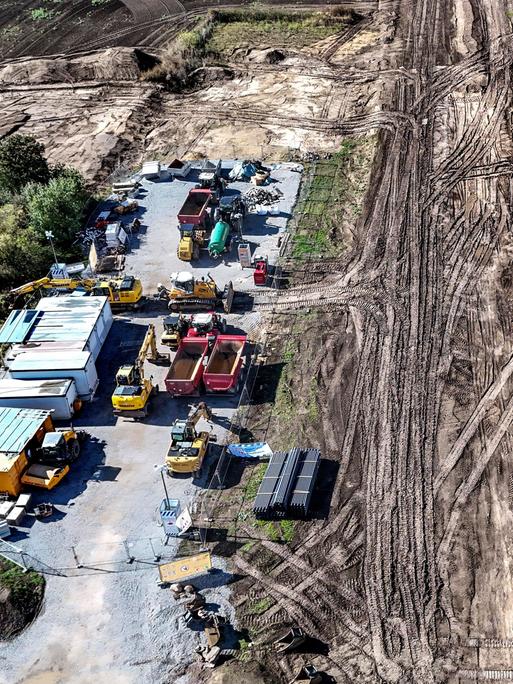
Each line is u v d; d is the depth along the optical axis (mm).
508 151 58500
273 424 38438
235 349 41656
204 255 51312
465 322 43469
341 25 83250
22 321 43500
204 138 65438
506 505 33156
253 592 30641
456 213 52594
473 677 27062
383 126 63312
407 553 31562
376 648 28312
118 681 28078
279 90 71875
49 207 52781
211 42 82500
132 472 36469
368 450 36438
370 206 54375
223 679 27422
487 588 29938
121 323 46250
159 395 40844
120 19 90688
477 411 37875
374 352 42094
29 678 28484
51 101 74562
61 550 33031
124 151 65125
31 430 36719
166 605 30422
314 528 32969
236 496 34750
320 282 47844
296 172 59062
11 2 98250
